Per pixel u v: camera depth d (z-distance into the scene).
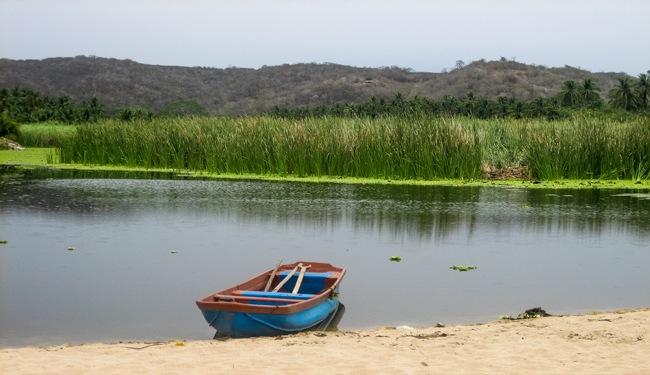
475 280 14.55
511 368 8.74
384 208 24.92
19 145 61.75
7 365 8.70
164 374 8.39
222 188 30.75
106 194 28.72
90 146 43.59
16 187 31.12
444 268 15.70
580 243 18.73
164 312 12.12
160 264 15.94
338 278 12.48
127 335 10.84
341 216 23.12
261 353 9.33
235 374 8.41
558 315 11.60
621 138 33.94
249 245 18.31
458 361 9.02
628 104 144.50
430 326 11.34
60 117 116.50
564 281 14.49
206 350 9.52
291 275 12.91
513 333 10.41
